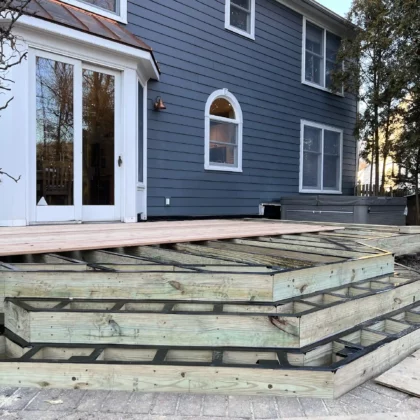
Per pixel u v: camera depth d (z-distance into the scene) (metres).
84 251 2.78
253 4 7.69
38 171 4.42
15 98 4.16
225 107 7.38
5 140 4.14
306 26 8.95
